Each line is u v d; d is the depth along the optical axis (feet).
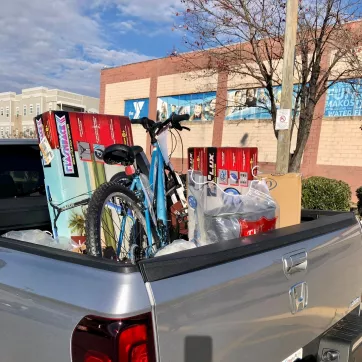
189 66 47.16
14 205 9.61
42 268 5.15
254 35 28.40
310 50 31.63
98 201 7.43
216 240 7.57
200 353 4.88
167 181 10.11
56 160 8.92
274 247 6.27
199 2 28.73
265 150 54.70
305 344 6.95
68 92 192.24
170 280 4.69
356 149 46.16
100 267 4.71
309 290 7.02
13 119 205.67
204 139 61.67
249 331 5.61
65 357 4.59
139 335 4.32
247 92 47.50
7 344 5.26
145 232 8.73
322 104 48.39
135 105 72.79
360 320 8.42
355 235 8.86
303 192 31.14
